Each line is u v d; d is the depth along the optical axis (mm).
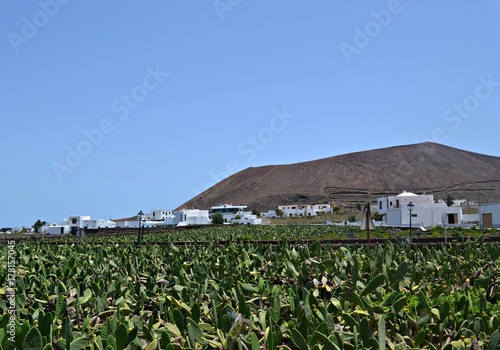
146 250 14602
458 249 11484
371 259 10086
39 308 7105
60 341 5609
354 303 7156
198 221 119062
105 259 12641
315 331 5484
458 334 6117
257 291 7848
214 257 11242
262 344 5914
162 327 6785
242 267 9938
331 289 8250
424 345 6266
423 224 64938
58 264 11594
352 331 5969
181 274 8859
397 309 6562
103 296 7871
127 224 115812
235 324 5684
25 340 4828
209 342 5699
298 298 7008
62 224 99938
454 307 7207
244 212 151000
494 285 8219
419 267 9672
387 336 6141
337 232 50156
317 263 9023
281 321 6414
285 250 11328
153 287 8641
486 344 5613
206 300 7906
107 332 5715
